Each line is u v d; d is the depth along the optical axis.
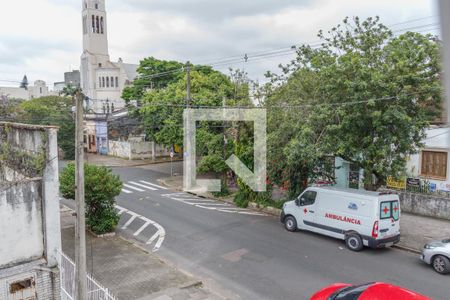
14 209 9.95
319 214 15.66
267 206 20.77
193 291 11.30
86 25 65.62
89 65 65.69
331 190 15.30
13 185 9.88
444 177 19.36
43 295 10.49
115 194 16.94
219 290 11.34
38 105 43.28
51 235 10.52
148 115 32.12
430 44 13.41
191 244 15.39
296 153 15.35
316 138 15.62
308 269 12.64
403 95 13.60
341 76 14.34
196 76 30.22
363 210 14.08
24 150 11.40
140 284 11.77
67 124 41.94
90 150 46.06
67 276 11.12
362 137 15.18
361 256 13.80
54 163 10.45
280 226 17.78
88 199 16.20
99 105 63.09
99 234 16.58
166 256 14.23
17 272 10.02
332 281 11.70
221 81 30.02
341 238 14.90
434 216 18.77
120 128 43.09
